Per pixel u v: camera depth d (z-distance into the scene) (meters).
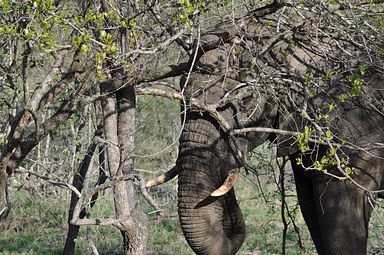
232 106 11.48
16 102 11.59
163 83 11.14
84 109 16.59
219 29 11.34
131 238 10.76
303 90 11.16
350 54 11.02
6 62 12.35
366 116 12.20
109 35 9.24
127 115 10.69
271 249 20.16
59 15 9.70
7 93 14.76
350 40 11.02
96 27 9.92
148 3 10.98
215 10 12.00
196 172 11.38
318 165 10.52
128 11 10.45
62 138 18.95
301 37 11.20
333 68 11.69
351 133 12.09
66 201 21.45
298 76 11.34
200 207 11.43
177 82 19.97
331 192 12.37
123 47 10.45
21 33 10.13
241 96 11.11
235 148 11.30
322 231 12.58
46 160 17.72
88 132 17.84
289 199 22.59
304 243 20.58
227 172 11.46
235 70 11.01
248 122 11.63
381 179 12.58
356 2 10.77
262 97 11.63
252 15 10.45
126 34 10.44
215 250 11.56
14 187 19.30
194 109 11.27
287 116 11.73
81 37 9.41
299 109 10.96
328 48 11.65
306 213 13.52
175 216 23.50
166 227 22.45
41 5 9.51
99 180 14.07
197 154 11.41
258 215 23.31
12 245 20.56
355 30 10.91
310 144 12.18
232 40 11.14
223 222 12.00
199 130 11.44
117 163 10.77
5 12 10.03
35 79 15.26
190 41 11.31
